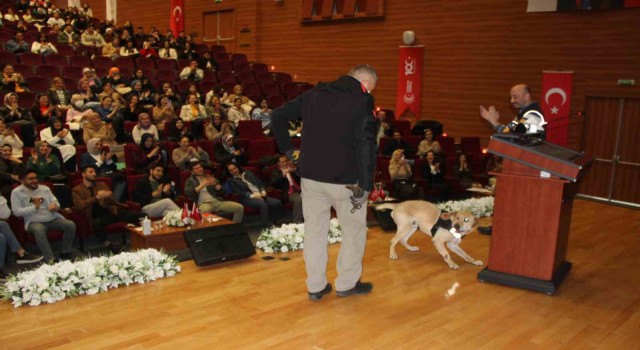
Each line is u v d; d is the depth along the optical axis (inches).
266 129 408.5
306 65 586.9
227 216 270.5
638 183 375.2
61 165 270.1
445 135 457.4
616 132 382.6
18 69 415.5
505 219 173.6
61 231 218.8
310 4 568.4
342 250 154.6
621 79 375.9
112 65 488.1
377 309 150.6
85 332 132.3
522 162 165.3
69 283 156.7
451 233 189.2
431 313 149.0
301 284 171.2
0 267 193.5
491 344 130.8
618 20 375.2
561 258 184.7
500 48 438.9
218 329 135.1
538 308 155.9
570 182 163.2
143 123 332.5
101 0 852.6
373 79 144.6
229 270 185.5
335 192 143.8
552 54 410.3
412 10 493.0
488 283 175.8
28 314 143.7
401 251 214.2
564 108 398.6
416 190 329.7
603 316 151.9
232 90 487.2
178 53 564.4
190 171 286.0
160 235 210.1
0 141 282.4
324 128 141.6
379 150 394.9
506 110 440.1
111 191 243.1
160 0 749.3
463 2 457.7
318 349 124.9
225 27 666.2
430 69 485.1
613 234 266.8
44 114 342.3
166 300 155.6
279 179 293.6
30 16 644.1
